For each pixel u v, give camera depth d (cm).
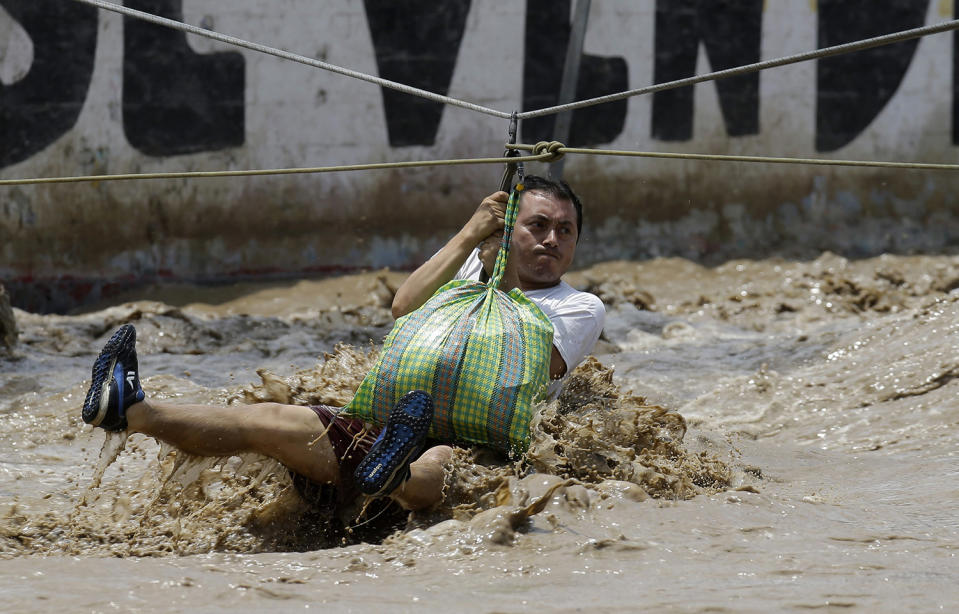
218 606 702
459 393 1016
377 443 878
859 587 744
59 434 1565
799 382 1933
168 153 3725
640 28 3819
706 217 3881
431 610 693
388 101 3781
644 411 1203
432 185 3803
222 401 1756
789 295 3491
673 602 707
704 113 3869
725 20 3859
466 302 1072
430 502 943
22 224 3700
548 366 1070
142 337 2516
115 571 797
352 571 811
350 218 3788
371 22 3766
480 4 3778
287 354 2395
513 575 789
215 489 1081
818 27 3881
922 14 3900
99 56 3688
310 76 3762
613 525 918
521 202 1195
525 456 1029
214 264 3741
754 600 711
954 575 780
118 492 1183
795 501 1068
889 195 3922
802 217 3906
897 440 1561
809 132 3897
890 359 1930
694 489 1074
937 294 3472
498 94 3800
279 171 1088
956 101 3922
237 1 3725
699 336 2786
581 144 3828
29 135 3694
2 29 3666
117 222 3716
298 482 1005
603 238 3850
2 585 748
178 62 3716
